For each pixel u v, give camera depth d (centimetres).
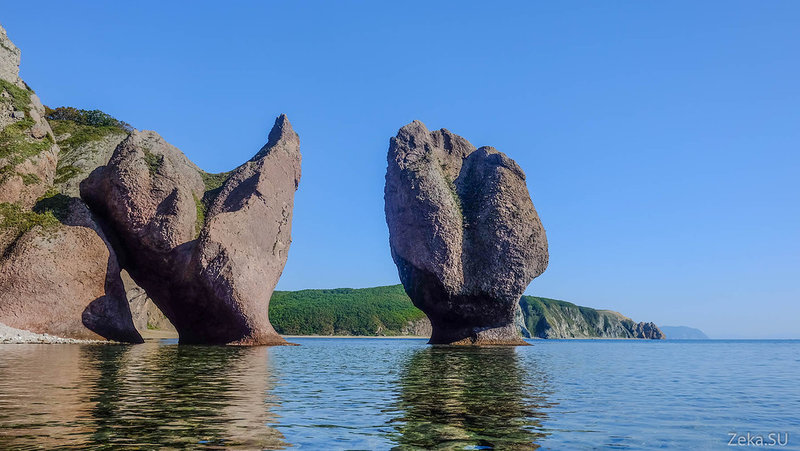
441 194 5162
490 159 5666
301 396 1482
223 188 4831
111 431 974
